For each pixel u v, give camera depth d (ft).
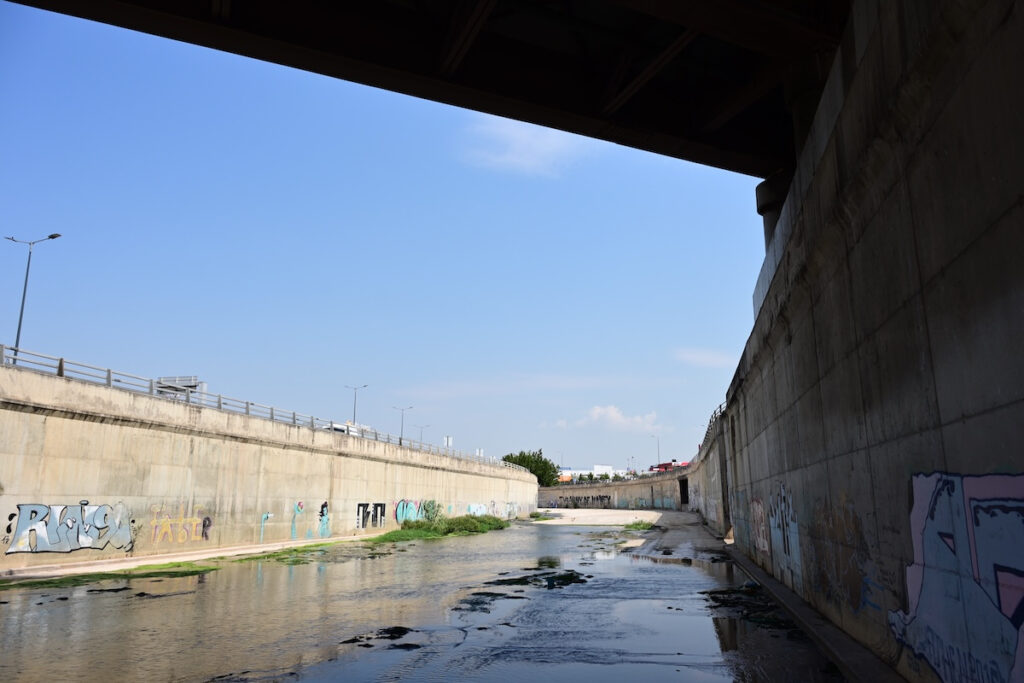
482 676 33.50
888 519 29.48
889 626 30.01
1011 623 18.10
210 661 37.06
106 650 39.93
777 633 42.73
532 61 67.51
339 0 58.65
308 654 38.65
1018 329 17.26
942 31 20.08
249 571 83.25
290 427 130.31
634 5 52.19
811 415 45.62
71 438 83.66
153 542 96.07
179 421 101.55
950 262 21.45
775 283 54.95
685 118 75.61
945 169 21.48
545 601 58.18
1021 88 16.55
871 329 30.66
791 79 63.21
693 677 32.68
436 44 62.08
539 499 453.17
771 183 81.66
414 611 53.47
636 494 350.64
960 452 21.33
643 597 59.72
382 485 167.94
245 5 54.85
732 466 116.47
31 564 77.97
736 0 51.83
